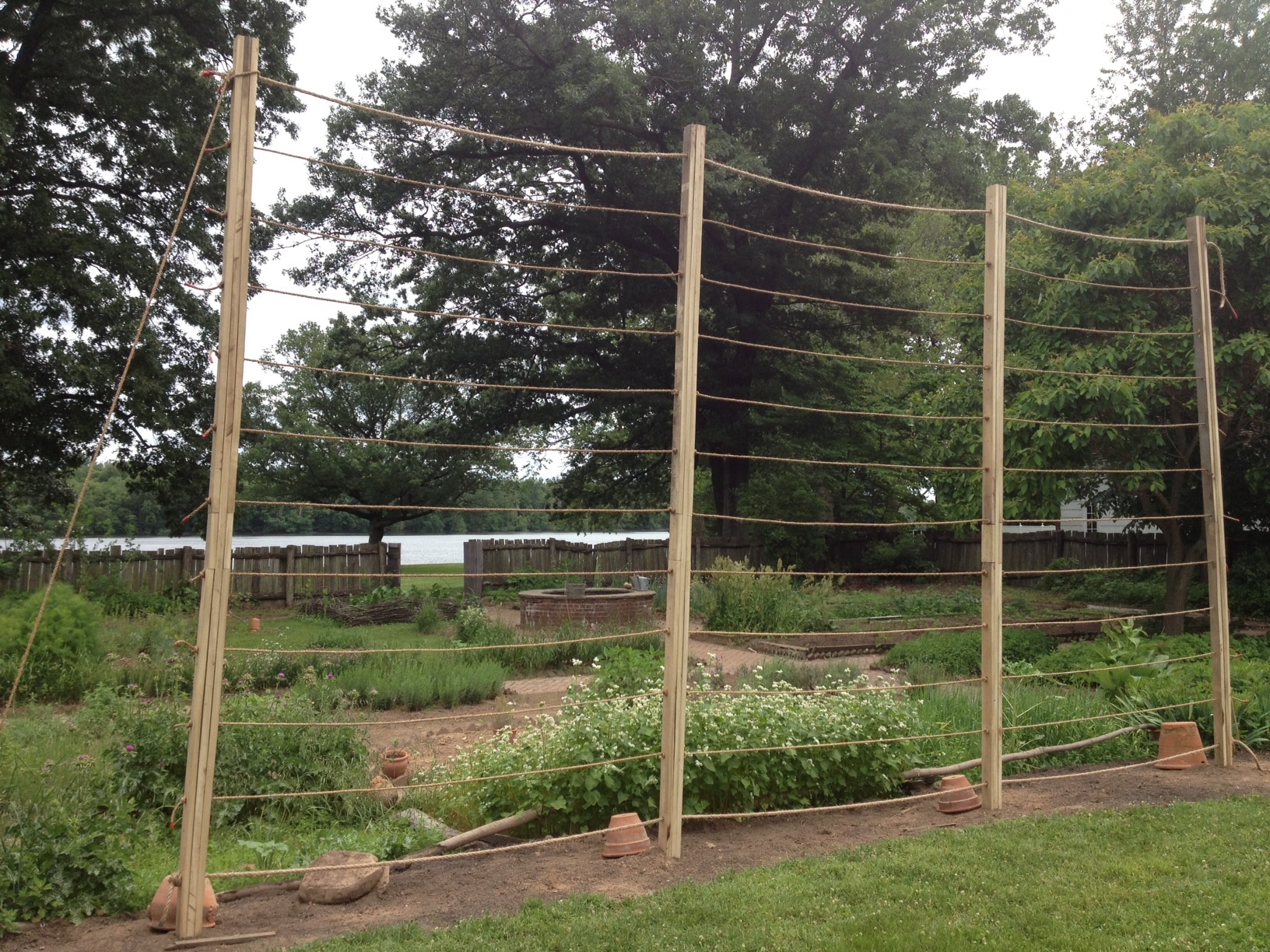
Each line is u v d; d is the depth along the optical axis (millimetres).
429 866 4051
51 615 9367
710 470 27625
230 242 3248
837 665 9688
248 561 19453
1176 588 12047
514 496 39281
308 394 30094
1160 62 24656
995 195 4738
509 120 21828
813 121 23125
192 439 17859
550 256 24672
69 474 18406
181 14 17000
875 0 21453
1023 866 3904
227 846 4613
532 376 24797
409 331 24344
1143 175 11477
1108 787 5180
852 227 24906
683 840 4387
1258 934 3240
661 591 18781
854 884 3703
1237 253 10641
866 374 27359
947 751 5816
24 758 5438
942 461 13305
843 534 25703
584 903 3541
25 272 15086
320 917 3480
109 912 3543
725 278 24125
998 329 4719
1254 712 6199
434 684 9195
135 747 5203
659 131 22609
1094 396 10391
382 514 30484
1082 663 8914
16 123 15695
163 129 17375
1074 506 23375
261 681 9359
